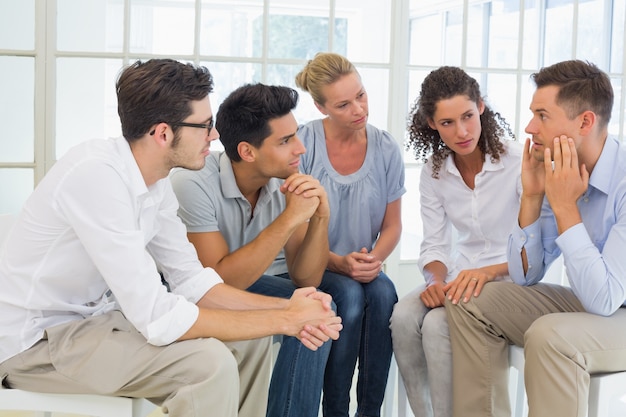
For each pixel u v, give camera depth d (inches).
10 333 71.7
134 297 68.9
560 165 80.4
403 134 126.3
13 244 72.0
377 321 97.4
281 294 93.4
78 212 68.5
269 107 86.7
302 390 87.5
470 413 86.0
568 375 74.6
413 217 156.6
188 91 72.1
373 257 98.0
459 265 101.0
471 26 188.2
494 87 180.7
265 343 80.8
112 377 68.9
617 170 81.3
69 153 71.2
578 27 142.3
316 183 88.5
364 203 102.7
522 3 129.8
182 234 81.4
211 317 71.3
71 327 71.7
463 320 86.3
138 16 152.4
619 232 78.7
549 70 83.0
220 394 67.3
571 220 79.8
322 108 99.8
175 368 68.1
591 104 80.0
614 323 77.6
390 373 106.7
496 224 97.8
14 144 141.6
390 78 124.3
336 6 227.3
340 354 94.5
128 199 70.6
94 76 146.2
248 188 92.9
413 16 220.5
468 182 99.3
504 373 85.7
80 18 144.7
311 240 92.3
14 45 139.3
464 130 92.0
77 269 72.4
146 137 72.2
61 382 69.9
